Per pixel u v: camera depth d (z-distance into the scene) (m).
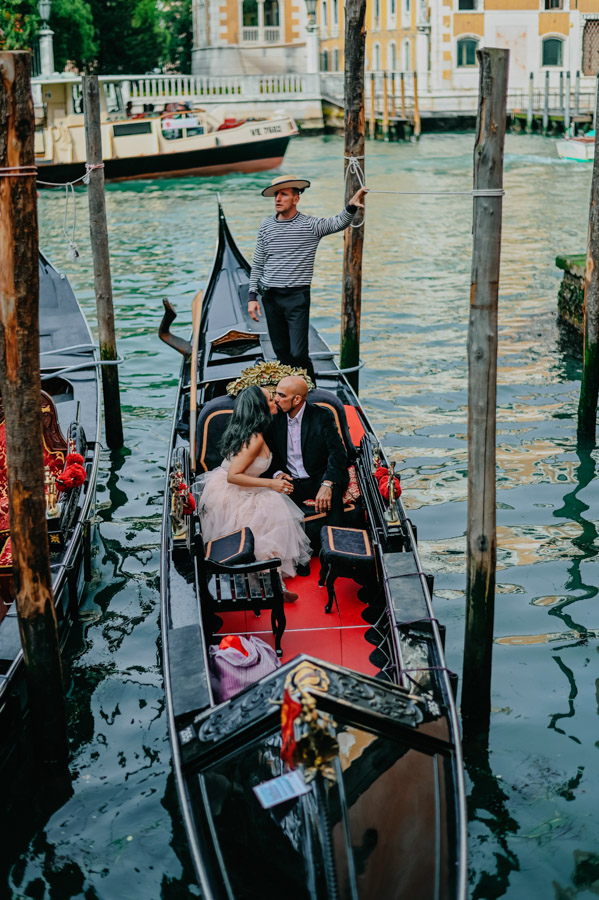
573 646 5.22
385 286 13.24
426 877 3.01
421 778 3.33
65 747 4.41
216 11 39.44
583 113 32.00
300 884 2.99
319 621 4.66
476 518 4.36
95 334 11.73
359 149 8.30
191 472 5.60
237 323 8.59
